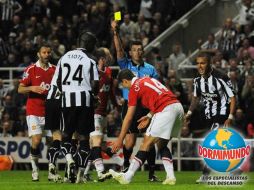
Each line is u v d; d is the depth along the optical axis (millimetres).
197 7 38750
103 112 22234
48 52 21984
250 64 32938
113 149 18844
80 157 19672
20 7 40219
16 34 39031
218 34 38375
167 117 18828
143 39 37625
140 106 21594
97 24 38531
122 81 19047
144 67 22719
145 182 20938
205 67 21031
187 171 30062
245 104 32031
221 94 21188
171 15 40281
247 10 37781
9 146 31156
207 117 21406
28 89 21859
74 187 18219
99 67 22297
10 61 37406
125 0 42500
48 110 21125
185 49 38344
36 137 21969
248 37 36719
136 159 19094
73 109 19328
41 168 31047
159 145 19625
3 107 34156
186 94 32906
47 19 39156
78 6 41406
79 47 19609
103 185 18828
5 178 24266
